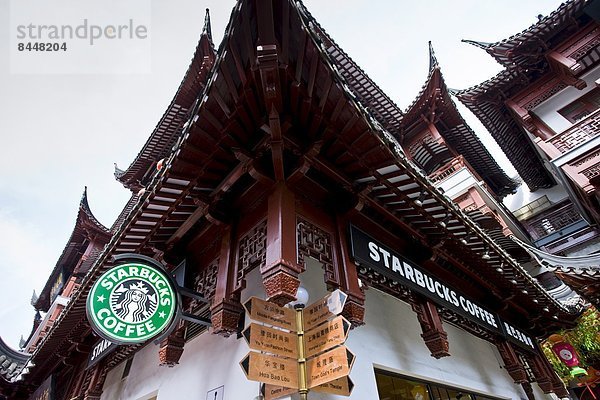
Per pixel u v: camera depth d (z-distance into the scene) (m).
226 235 5.13
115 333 4.20
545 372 8.84
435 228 5.79
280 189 4.45
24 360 12.53
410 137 22.70
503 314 8.55
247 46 3.62
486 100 19.03
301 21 3.50
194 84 14.09
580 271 8.57
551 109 16.69
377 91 19.52
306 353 3.83
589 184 13.38
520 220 24.66
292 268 3.85
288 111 4.13
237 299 4.64
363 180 4.90
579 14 15.59
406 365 5.74
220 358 5.17
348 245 4.81
